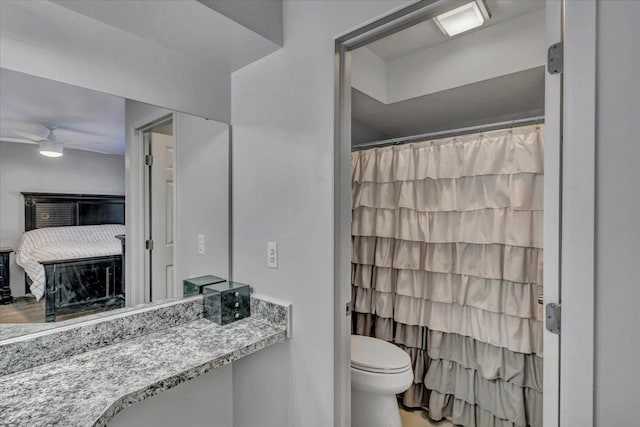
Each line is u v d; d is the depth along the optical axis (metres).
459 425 1.92
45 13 1.08
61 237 1.15
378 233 2.17
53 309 1.12
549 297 0.86
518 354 1.71
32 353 1.04
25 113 1.08
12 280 1.05
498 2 1.55
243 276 1.59
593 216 0.76
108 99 1.25
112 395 0.89
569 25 0.79
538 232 1.64
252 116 1.54
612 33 0.74
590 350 0.76
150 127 1.37
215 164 1.58
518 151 1.67
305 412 1.33
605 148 0.75
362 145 2.36
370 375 1.63
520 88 1.90
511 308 1.70
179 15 1.15
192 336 1.31
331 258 1.23
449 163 1.89
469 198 1.83
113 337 1.23
